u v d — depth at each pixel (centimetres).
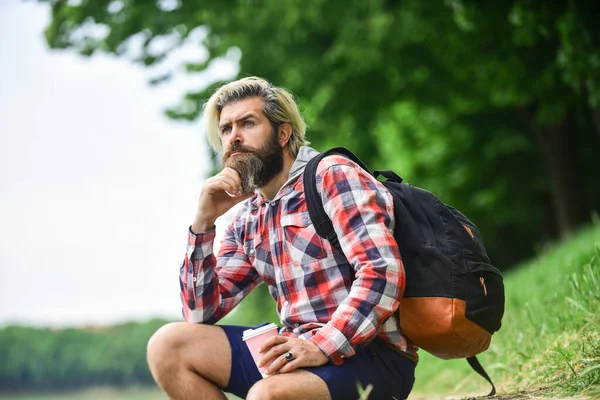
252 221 354
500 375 507
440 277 313
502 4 1075
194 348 337
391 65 1459
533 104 1588
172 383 337
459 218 334
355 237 309
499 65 1163
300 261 323
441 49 1286
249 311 2594
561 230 1628
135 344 15950
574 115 1545
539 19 912
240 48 1545
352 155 337
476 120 1897
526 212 1906
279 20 1512
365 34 1367
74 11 1342
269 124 341
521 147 1834
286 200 330
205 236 348
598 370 337
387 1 1351
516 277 1034
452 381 622
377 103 1577
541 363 448
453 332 312
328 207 317
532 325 542
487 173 1955
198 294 352
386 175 347
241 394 342
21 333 16312
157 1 1362
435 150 2030
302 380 298
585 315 467
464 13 1098
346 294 318
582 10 827
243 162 337
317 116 1566
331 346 301
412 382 338
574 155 1611
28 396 16125
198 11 1397
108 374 15875
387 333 326
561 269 699
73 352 16100
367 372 311
